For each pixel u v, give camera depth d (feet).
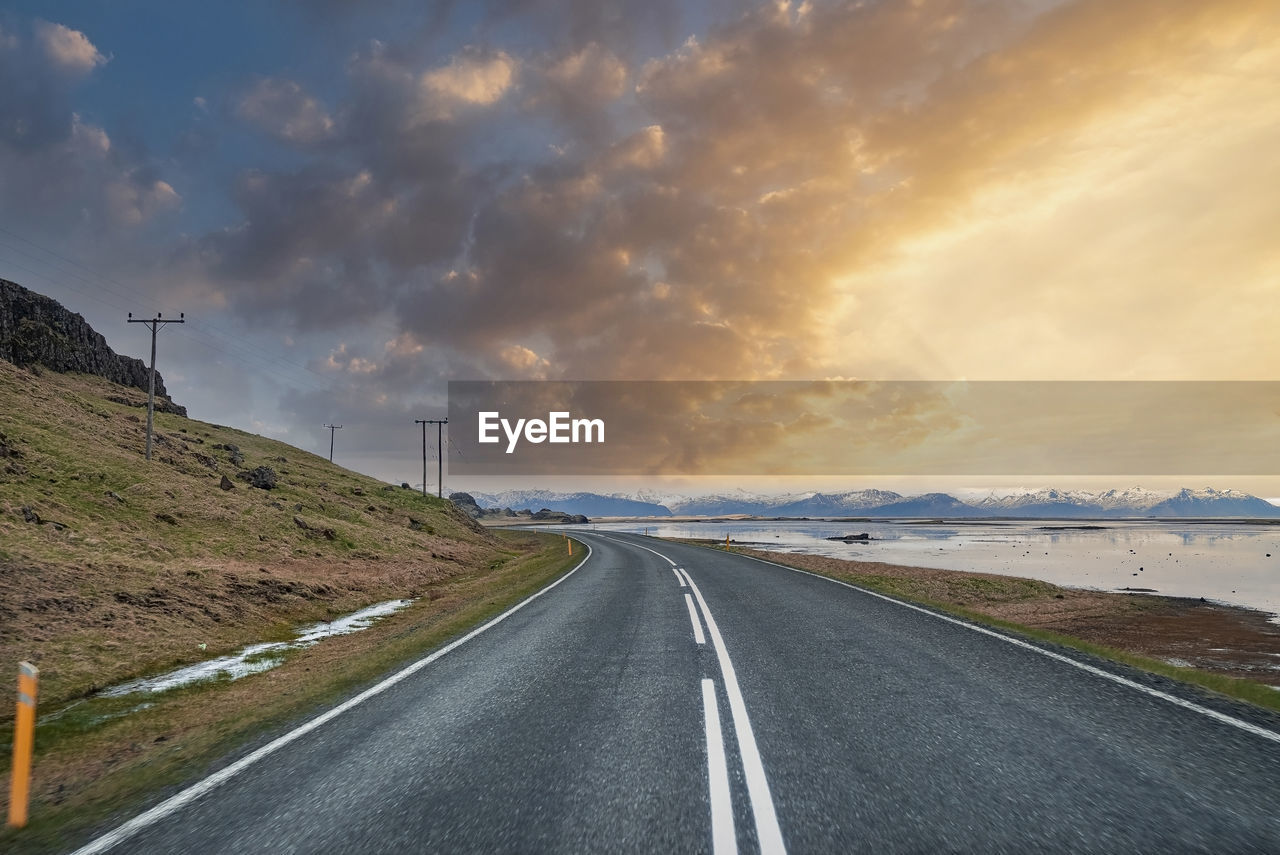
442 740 18.29
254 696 33.09
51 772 22.21
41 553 60.70
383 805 13.96
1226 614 91.35
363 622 64.64
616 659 28.55
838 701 20.63
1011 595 99.76
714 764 15.42
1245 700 21.15
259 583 73.77
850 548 236.43
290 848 12.18
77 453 112.57
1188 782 13.85
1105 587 127.54
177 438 186.39
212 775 16.35
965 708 19.65
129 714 33.60
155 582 62.64
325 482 213.05
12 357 237.66
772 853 11.07
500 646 33.19
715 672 25.20
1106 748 15.98
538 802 13.67
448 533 198.90
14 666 39.58
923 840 11.44
